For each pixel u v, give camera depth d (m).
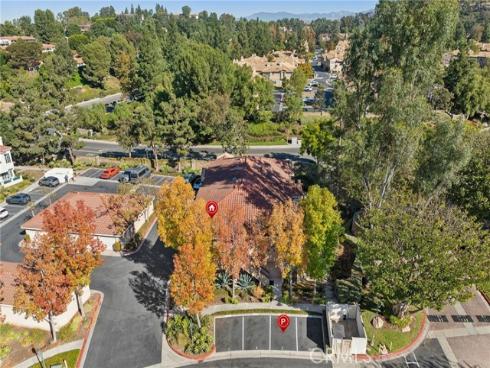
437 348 29.73
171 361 28.80
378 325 31.30
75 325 31.67
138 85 109.06
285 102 85.62
